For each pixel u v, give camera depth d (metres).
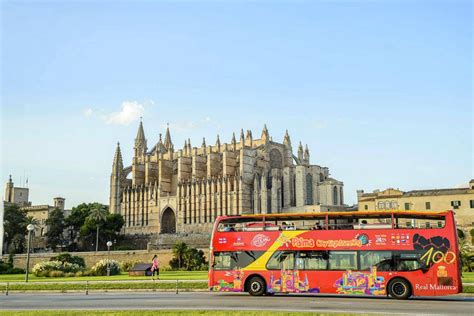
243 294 43.31
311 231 39.44
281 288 39.19
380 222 38.66
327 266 38.50
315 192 170.12
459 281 36.16
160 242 158.62
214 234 41.72
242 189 159.25
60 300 38.50
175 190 181.50
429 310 29.98
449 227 37.00
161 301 36.16
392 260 37.34
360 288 37.53
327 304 33.69
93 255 110.50
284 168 167.88
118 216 162.75
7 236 158.75
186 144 185.62
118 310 29.72
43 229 183.50
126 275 79.62
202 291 46.94
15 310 30.52
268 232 40.44
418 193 125.50
